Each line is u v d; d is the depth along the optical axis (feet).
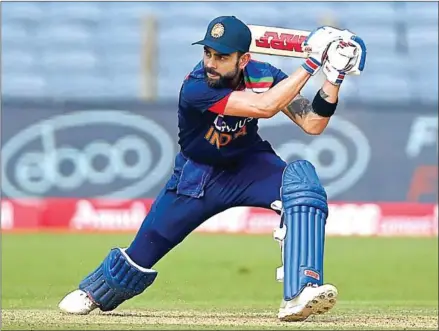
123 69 273.33
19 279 133.39
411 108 202.39
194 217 73.26
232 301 106.63
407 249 179.22
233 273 142.00
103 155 202.18
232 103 65.87
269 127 197.16
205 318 71.92
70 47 278.05
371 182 202.69
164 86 262.67
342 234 203.72
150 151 201.05
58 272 142.41
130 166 202.18
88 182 203.41
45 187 204.03
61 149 202.08
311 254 66.95
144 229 74.43
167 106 201.05
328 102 68.03
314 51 65.82
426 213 204.64
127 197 203.41
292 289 66.18
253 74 68.74
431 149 202.90
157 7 285.43
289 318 66.64
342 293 121.19
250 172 71.67
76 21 284.20
